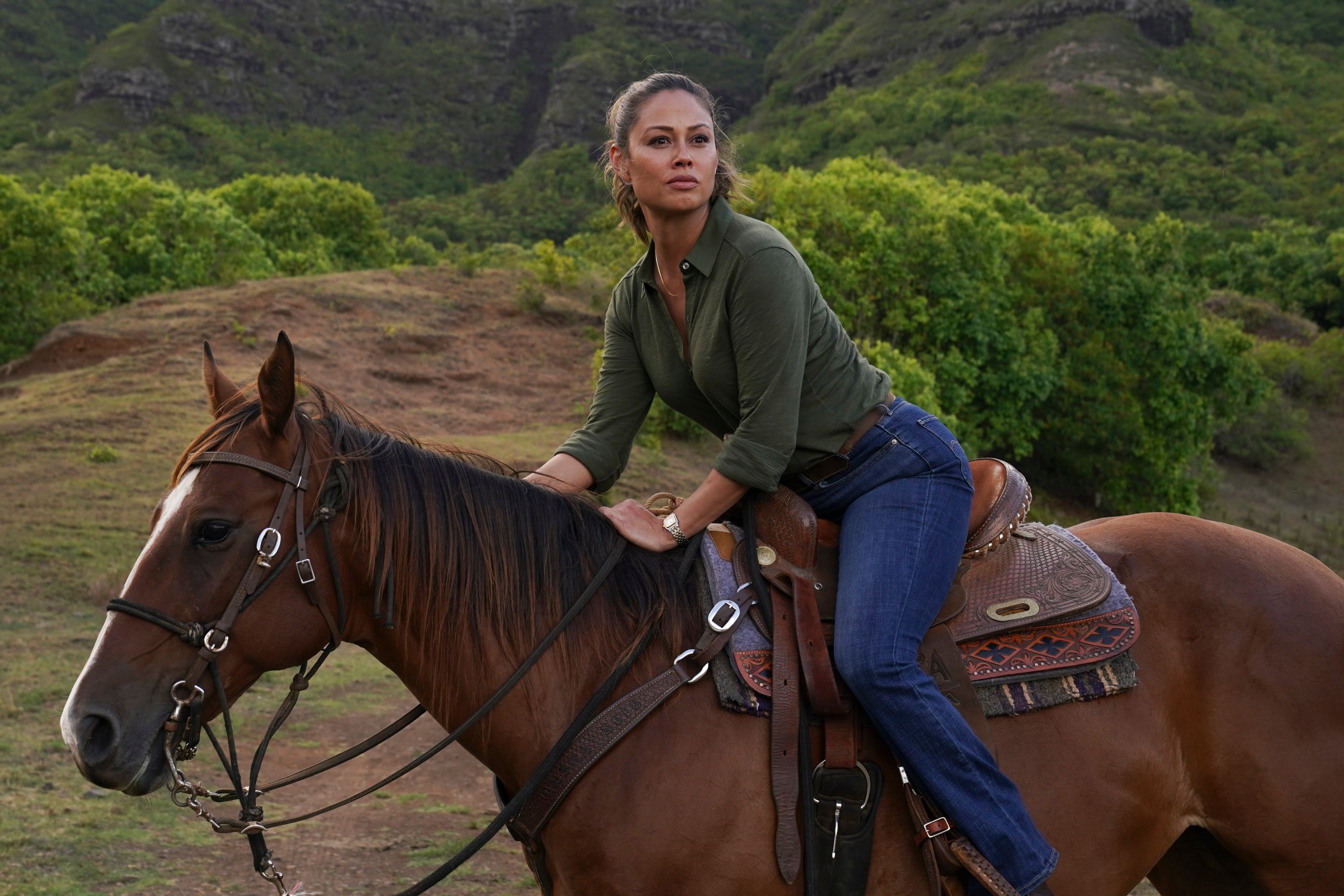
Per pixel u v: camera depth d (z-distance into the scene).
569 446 2.54
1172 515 2.66
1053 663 2.24
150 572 1.95
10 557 11.54
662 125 2.18
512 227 108.69
